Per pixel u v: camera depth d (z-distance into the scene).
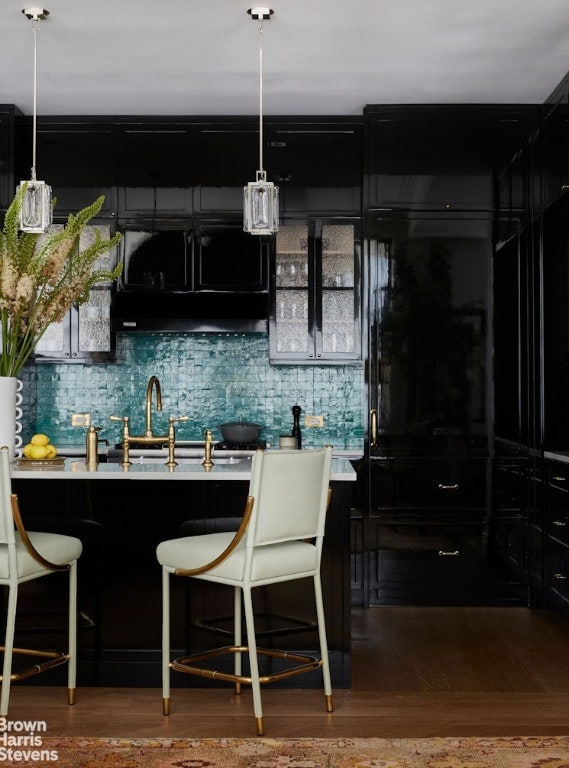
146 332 5.90
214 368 6.14
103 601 3.86
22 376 5.73
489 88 5.23
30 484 3.90
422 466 5.44
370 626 4.91
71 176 5.69
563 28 4.38
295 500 3.41
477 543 5.42
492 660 4.24
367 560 5.44
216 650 3.65
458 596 5.41
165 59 4.77
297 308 5.68
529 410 5.43
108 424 6.13
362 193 5.61
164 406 6.14
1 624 3.86
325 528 3.84
